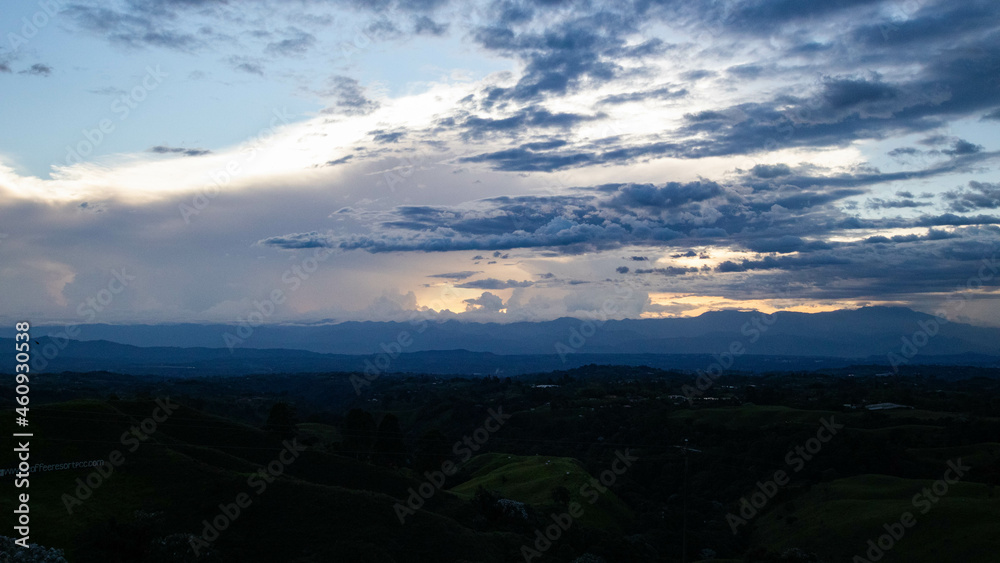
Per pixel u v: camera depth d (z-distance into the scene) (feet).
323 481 234.17
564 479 291.79
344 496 198.59
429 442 322.96
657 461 344.28
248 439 254.06
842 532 222.48
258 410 501.15
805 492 272.10
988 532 194.18
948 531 202.90
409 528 190.39
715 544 237.86
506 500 237.04
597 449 379.35
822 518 239.50
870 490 253.24
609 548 210.18
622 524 265.13
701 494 305.12
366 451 297.94
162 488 188.75
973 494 234.58
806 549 221.25
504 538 205.77
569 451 391.65
